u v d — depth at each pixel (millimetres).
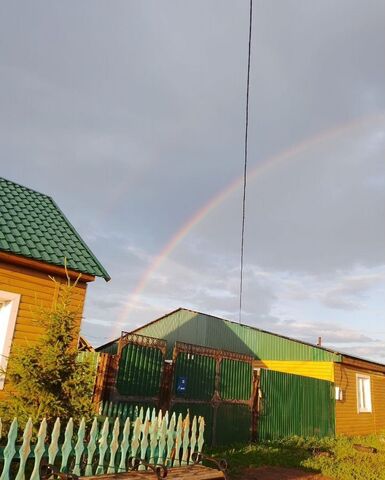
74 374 6387
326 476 9617
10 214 9758
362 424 20516
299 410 15469
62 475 4684
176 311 25672
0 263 8227
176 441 6703
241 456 10562
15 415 5980
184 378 11000
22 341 8234
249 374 13273
